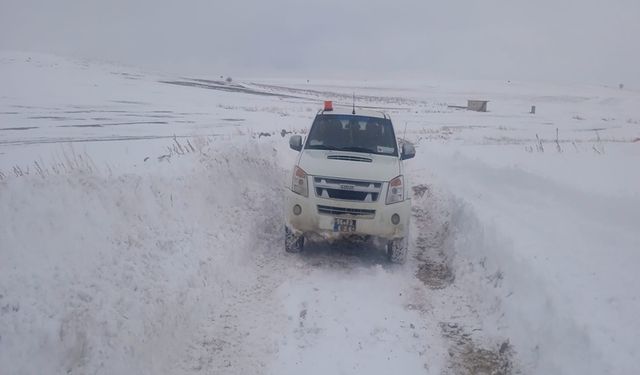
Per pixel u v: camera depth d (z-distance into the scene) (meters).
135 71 81.44
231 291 5.77
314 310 5.35
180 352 4.54
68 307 3.86
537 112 61.00
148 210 5.80
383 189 6.79
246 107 37.22
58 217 4.52
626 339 3.91
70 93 37.91
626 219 6.26
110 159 11.19
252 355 4.55
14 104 28.84
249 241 7.09
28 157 12.18
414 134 24.42
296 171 7.09
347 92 107.56
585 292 4.67
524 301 5.08
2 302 3.58
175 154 8.93
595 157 11.35
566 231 6.35
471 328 5.26
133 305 4.38
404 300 5.85
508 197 8.51
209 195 7.23
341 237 6.93
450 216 8.76
